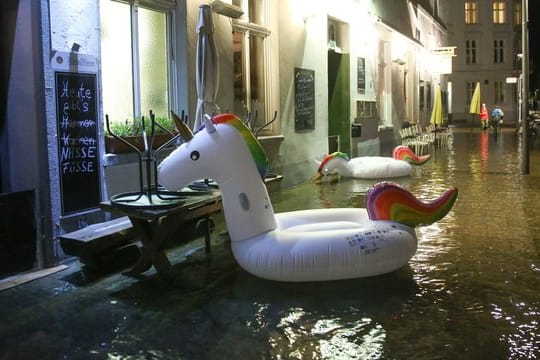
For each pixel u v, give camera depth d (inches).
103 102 285.3
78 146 249.9
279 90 441.4
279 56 440.8
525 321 182.7
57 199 239.9
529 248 270.7
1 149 243.4
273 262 209.3
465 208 368.2
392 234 220.7
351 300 201.8
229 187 216.4
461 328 177.5
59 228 241.1
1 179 244.8
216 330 176.9
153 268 239.9
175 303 199.9
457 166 612.1
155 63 319.6
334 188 454.0
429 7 1194.0
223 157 214.2
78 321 184.4
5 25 233.3
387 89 778.8
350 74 605.0
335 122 612.4
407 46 912.9
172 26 326.6
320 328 177.9
